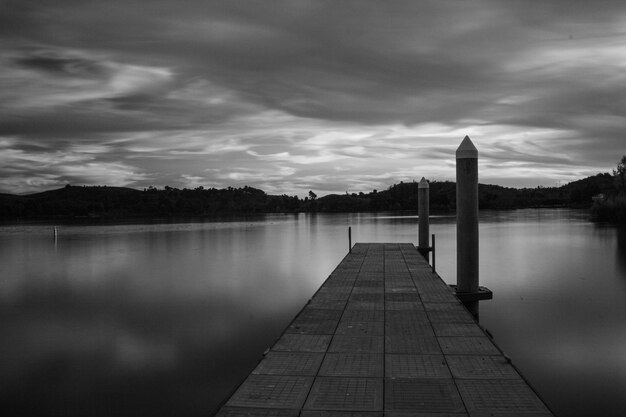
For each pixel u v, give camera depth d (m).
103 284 22.16
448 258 28.28
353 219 90.75
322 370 6.62
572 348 12.36
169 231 58.91
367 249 21.75
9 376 11.17
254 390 6.00
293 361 6.97
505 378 6.30
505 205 151.12
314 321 9.14
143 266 27.66
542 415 5.34
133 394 10.13
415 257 18.81
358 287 12.61
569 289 19.48
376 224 67.31
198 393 10.15
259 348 12.89
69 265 28.33
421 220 23.42
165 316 16.25
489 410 5.46
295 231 56.53
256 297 19.09
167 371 11.37
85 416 9.09
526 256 29.48
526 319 15.05
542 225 58.56
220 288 21.02
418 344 7.70
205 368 11.52
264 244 40.53
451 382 6.19
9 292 20.52
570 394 9.66
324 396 5.82
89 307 17.67
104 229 64.81
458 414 5.38
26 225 80.88
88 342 13.62
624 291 19.05
